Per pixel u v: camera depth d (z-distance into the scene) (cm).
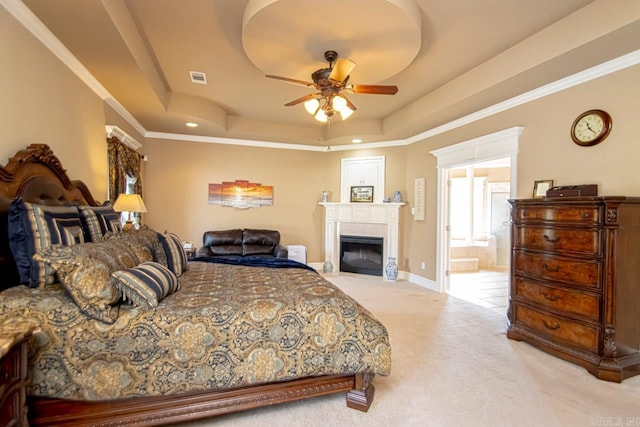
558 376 238
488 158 404
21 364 130
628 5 222
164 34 294
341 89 289
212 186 593
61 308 158
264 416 189
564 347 263
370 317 207
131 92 362
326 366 190
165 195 566
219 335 174
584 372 244
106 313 160
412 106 470
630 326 244
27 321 145
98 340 158
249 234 578
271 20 233
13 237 172
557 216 271
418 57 330
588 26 245
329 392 195
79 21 225
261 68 315
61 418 157
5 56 199
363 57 289
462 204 810
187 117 462
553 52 270
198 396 175
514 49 305
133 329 163
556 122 322
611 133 276
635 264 246
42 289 169
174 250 276
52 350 153
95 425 161
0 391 114
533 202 292
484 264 746
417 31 247
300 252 612
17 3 203
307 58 292
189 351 169
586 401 206
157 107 416
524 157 357
